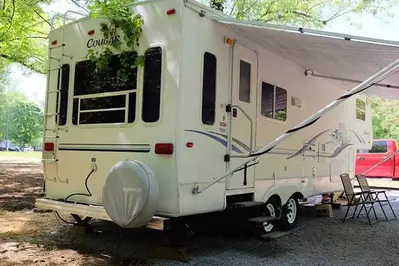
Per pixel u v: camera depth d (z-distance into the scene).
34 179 11.72
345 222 7.02
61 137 4.93
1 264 4.01
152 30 4.22
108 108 4.52
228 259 4.45
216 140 4.53
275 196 5.82
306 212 8.01
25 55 10.72
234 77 4.89
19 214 6.56
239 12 9.32
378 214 8.03
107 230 5.55
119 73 4.45
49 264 4.07
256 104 5.35
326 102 7.57
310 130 6.96
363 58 5.20
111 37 4.54
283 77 6.05
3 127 53.91
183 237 4.50
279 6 9.53
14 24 8.95
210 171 4.42
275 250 4.94
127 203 3.82
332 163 7.89
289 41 4.94
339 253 4.90
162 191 4.02
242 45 5.05
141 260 4.26
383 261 4.60
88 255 4.41
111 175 3.96
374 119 22.12
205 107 4.37
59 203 4.65
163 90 4.08
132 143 4.27
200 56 4.30
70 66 4.95
